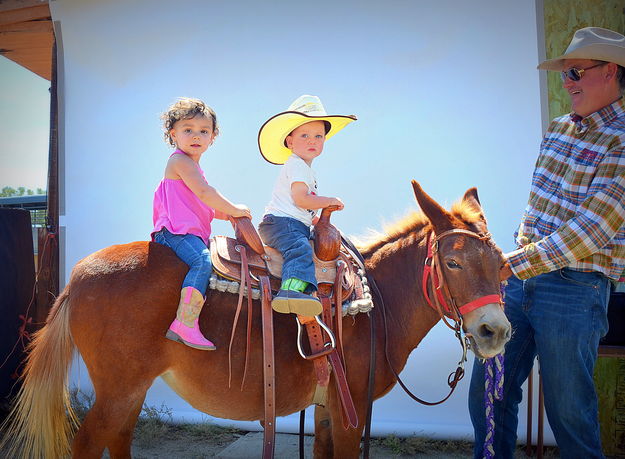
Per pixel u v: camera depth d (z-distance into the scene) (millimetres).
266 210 2898
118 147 5016
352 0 4672
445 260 2559
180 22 4938
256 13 4824
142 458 4031
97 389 2574
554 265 2635
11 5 5484
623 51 2650
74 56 5094
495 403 3172
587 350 2773
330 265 2779
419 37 4566
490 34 4453
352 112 4688
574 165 2805
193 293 2553
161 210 2889
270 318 2631
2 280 4766
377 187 4641
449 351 4492
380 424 4477
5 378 4742
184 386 2678
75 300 2635
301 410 3148
